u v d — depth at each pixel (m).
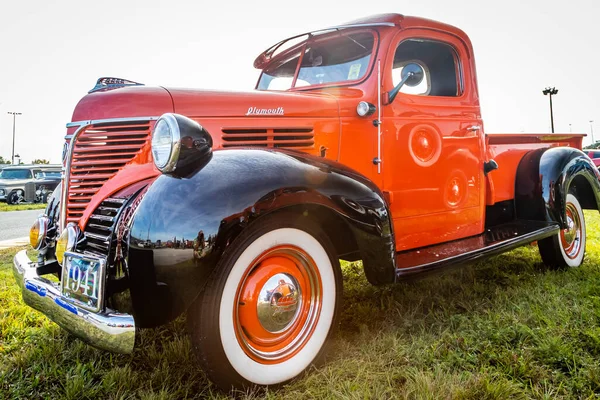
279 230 2.03
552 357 2.17
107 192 2.24
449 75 3.42
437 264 2.65
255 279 2.00
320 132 2.73
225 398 1.90
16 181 17.89
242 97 2.56
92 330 1.75
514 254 4.59
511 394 1.89
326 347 2.23
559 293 3.11
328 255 2.22
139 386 2.07
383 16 3.00
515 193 3.93
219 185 1.87
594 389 1.93
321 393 1.95
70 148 2.37
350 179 2.26
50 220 2.51
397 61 3.15
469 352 2.28
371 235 2.26
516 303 2.93
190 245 1.76
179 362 2.29
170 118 1.94
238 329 1.94
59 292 2.00
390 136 2.93
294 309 2.13
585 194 4.22
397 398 1.87
